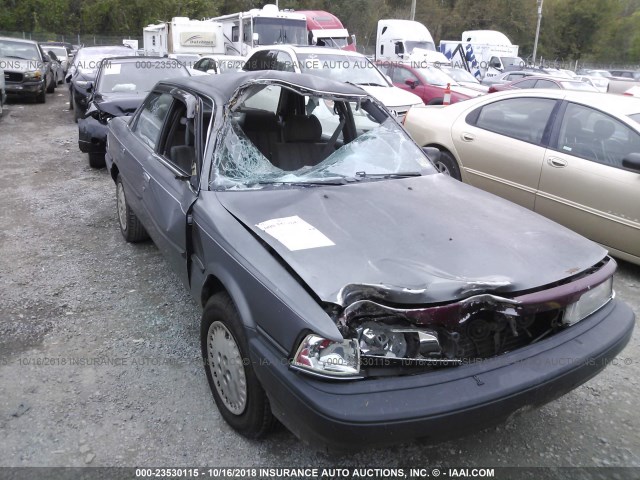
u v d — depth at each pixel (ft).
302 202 10.14
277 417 7.97
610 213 16.25
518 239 9.39
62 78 70.59
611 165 16.42
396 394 7.12
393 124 13.34
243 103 12.11
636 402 10.64
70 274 15.33
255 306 8.11
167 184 11.88
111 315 13.17
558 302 8.23
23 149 31.40
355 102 13.14
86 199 22.27
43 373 10.89
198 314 13.26
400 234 9.16
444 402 7.13
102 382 10.67
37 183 24.58
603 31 204.33
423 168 12.72
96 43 143.33
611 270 9.25
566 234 9.93
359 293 7.43
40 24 142.10
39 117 43.04
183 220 10.57
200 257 10.08
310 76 12.78
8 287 14.47
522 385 7.59
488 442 9.49
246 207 9.86
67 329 12.51
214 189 10.44
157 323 12.84
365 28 176.35
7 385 10.50
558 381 7.93
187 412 9.90
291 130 13.17
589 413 10.30
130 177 14.90
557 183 17.47
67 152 30.99
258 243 8.79
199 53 62.59
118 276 15.26
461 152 20.53
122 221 17.65
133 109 26.08
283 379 7.43
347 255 8.36
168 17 150.20
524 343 8.48
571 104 17.93
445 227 9.55
